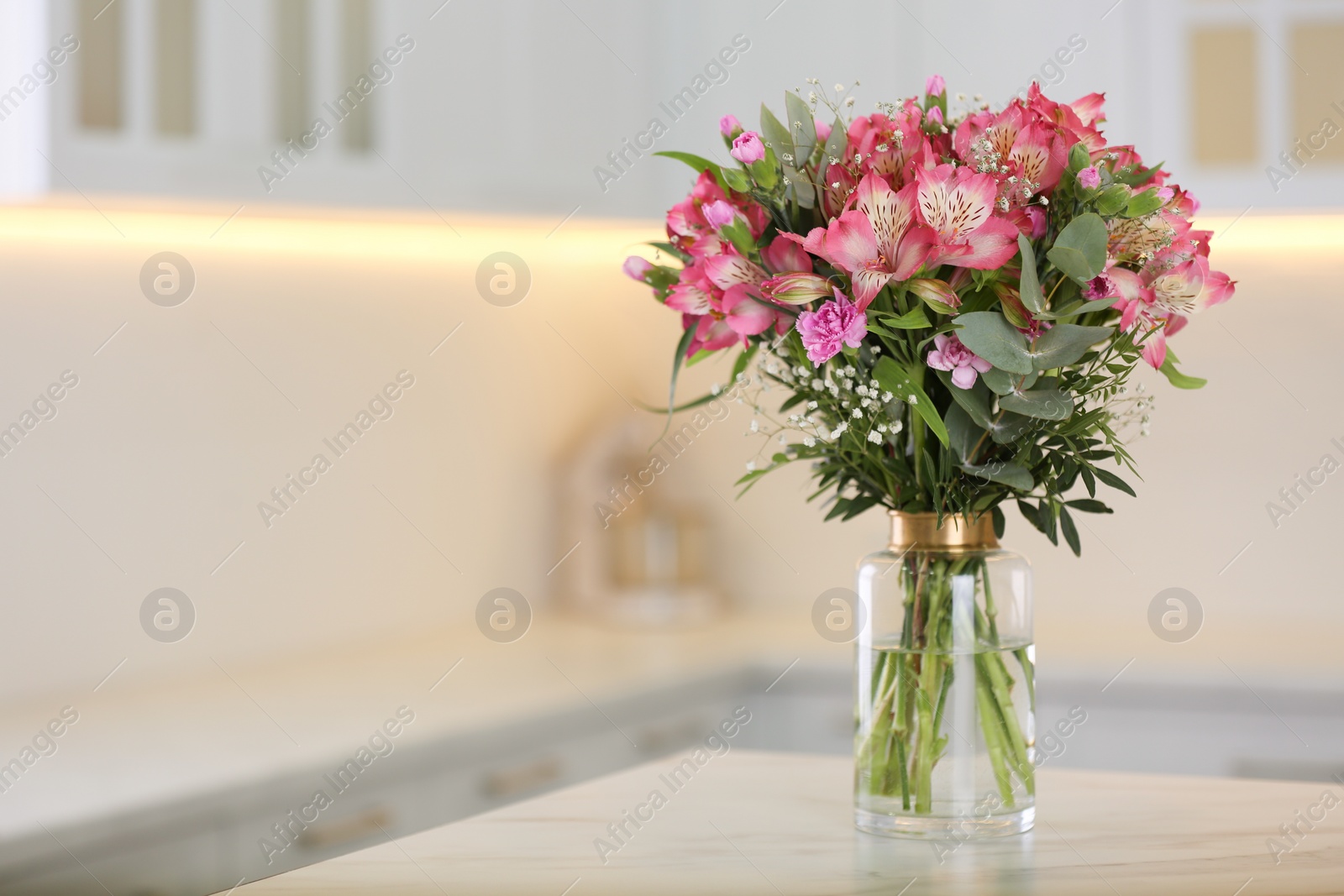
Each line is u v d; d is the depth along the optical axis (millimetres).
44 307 2191
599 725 2348
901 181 1062
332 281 2680
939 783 1112
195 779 1739
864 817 1144
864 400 1075
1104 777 1342
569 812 1237
